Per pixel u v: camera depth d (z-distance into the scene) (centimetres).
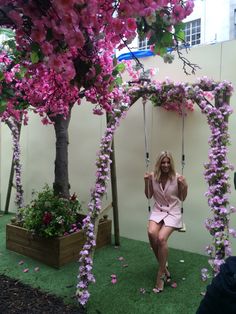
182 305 281
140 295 299
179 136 409
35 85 271
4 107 230
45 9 127
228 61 371
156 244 320
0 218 566
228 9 579
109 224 438
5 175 627
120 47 165
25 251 392
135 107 445
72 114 510
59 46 139
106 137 327
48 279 331
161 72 415
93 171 487
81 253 291
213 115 306
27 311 269
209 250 296
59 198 408
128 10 128
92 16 125
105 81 206
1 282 322
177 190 336
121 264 370
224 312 110
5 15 138
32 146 572
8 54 232
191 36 580
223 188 300
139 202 445
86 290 280
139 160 443
